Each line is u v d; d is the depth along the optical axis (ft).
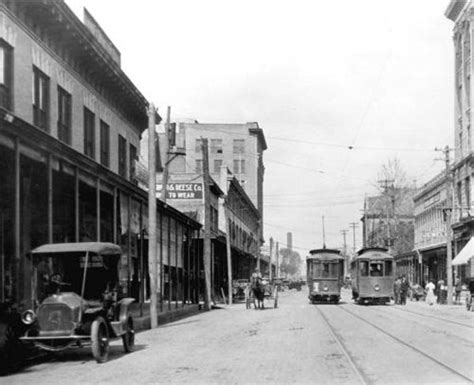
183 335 66.54
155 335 67.26
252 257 284.20
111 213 73.97
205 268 126.52
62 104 76.38
